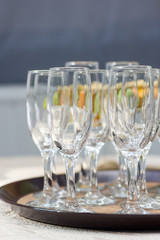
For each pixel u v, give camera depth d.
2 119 3.16
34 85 0.92
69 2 3.30
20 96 3.17
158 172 1.14
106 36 3.37
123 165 1.08
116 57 3.38
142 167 0.94
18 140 3.19
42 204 0.90
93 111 0.96
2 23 3.27
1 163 1.40
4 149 3.17
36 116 0.92
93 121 0.96
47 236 0.73
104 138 0.97
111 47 3.37
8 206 0.90
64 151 0.81
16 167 1.32
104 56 3.38
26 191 1.01
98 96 0.97
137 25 3.35
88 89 0.80
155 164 1.34
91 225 0.75
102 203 0.93
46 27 3.32
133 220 0.74
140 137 0.78
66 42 3.34
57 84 0.79
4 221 0.81
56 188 1.04
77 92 0.79
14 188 0.99
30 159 1.50
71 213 0.76
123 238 0.72
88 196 0.96
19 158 1.54
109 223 0.75
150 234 0.74
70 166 0.83
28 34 3.30
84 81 0.80
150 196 0.98
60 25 3.32
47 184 0.94
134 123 0.78
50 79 0.80
